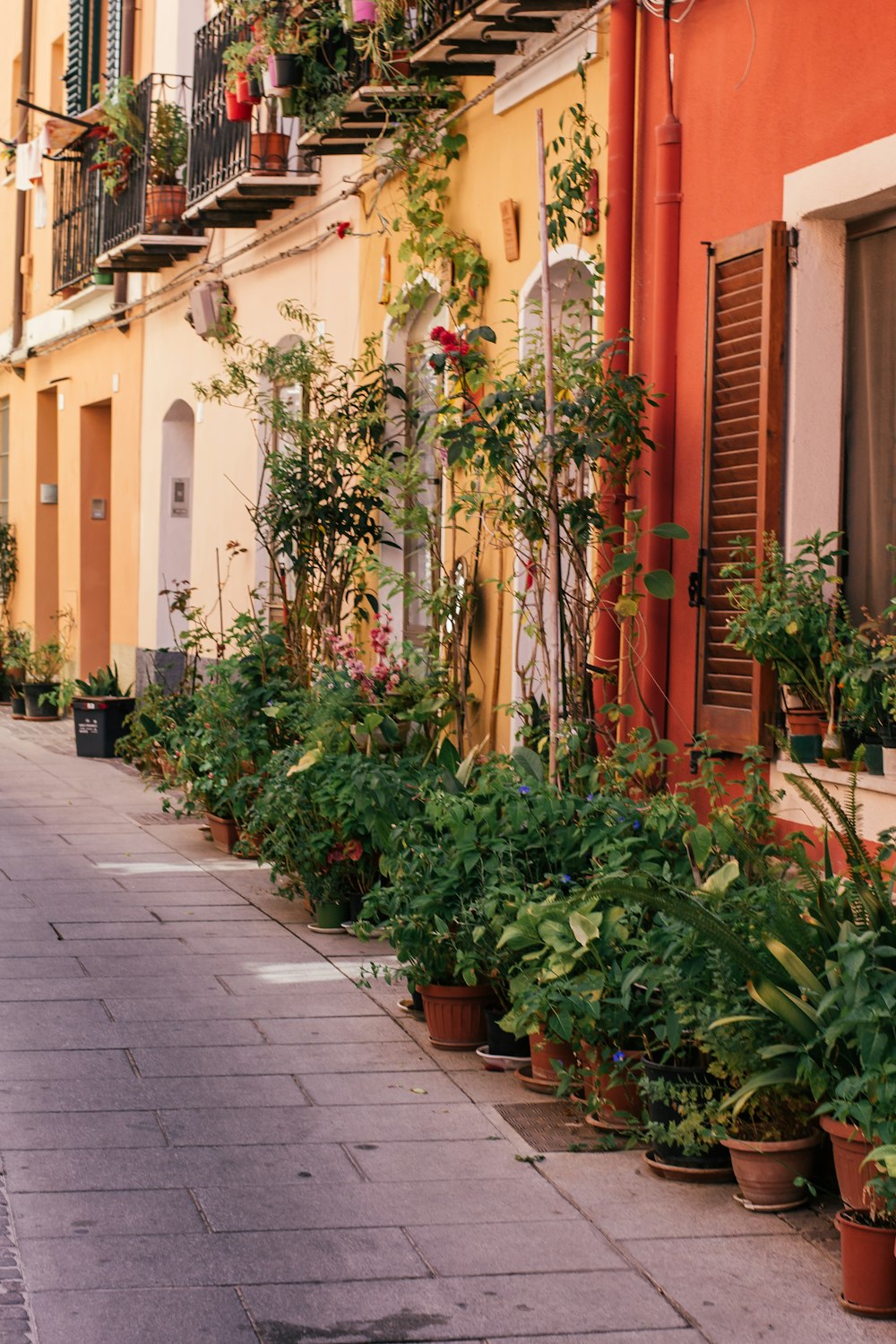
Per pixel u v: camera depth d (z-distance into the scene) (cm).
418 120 1052
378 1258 432
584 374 796
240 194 1298
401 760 859
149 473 1758
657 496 793
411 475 1056
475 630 1012
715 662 734
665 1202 479
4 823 1153
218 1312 397
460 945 613
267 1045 625
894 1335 396
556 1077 573
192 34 1598
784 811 677
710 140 762
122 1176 485
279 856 842
